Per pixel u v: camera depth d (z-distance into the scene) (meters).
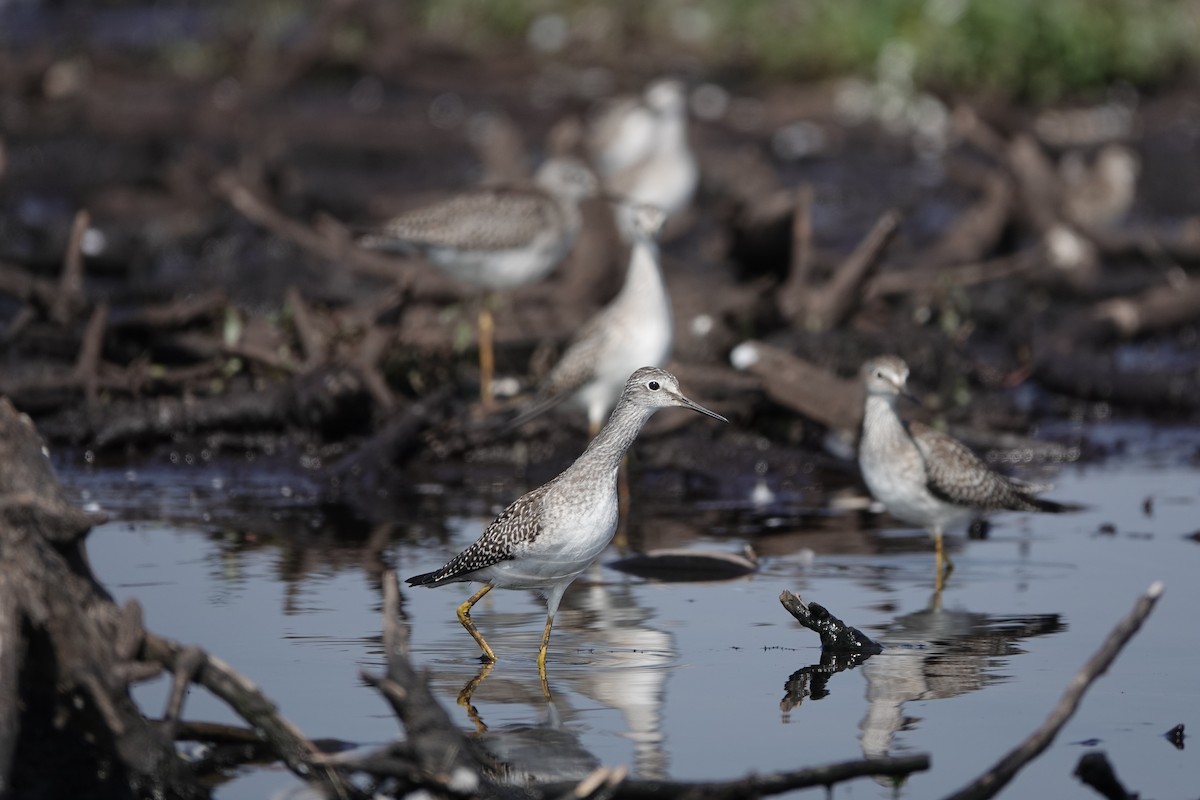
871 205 26.20
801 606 9.91
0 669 7.02
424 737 7.28
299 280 21.12
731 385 15.98
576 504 9.54
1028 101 32.69
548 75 35.00
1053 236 21.73
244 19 38.81
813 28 34.38
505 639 10.24
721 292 18.58
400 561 11.95
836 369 16.75
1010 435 16.11
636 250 14.59
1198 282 20.34
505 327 17.94
